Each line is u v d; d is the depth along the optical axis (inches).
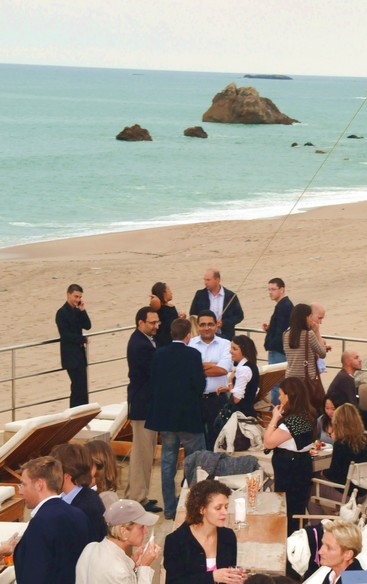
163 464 506.9
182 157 3786.9
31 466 314.2
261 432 511.8
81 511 316.8
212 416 540.7
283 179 3021.7
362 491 468.8
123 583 293.4
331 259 1585.9
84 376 692.1
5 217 2175.2
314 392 533.3
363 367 674.8
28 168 3255.4
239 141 4761.3
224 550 336.2
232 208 2311.8
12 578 381.4
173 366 494.6
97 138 4810.5
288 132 5575.8
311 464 452.1
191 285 1387.8
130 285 1393.9
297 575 408.2
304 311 577.0
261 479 447.8
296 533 399.5
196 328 619.2
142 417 516.1
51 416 522.9
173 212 2255.2
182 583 327.9
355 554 328.5
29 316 1229.7
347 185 2871.6
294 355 577.9
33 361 1021.2
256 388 532.7
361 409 531.8
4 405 863.1
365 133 5639.8
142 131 4680.1
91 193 2600.9
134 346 515.8
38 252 1715.1
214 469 465.7
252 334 1087.0
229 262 1574.8
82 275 1473.9
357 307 1195.3
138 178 2982.3
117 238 1850.4
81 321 687.1
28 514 520.4
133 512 299.9
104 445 402.0
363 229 1916.8
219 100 6269.7
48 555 303.3
